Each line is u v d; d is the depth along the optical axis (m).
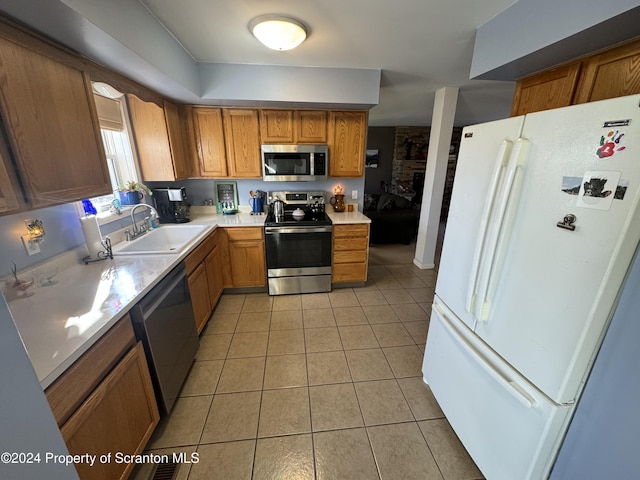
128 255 1.85
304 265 3.02
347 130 3.00
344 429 1.57
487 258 1.18
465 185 1.40
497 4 1.49
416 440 1.52
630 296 0.80
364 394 1.81
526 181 1.03
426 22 1.70
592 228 0.83
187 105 2.75
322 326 2.53
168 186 3.02
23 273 1.35
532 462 1.05
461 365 1.42
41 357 0.89
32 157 1.13
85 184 1.43
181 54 2.07
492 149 1.20
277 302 2.94
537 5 1.32
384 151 7.86
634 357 0.80
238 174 3.01
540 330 1.00
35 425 0.65
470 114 4.91
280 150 2.88
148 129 2.47
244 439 1.51
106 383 1.08
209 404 1.72
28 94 1.11
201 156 2.91
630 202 0.75
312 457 1.43
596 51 1.33
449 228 1.56
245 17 1.67
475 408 1.33
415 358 2.14
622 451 0.84
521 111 1.85
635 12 0.97
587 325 0.86
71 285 1.41
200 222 2.83
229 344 2.28
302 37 1.81
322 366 2.04
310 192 3.31
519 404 1.08
